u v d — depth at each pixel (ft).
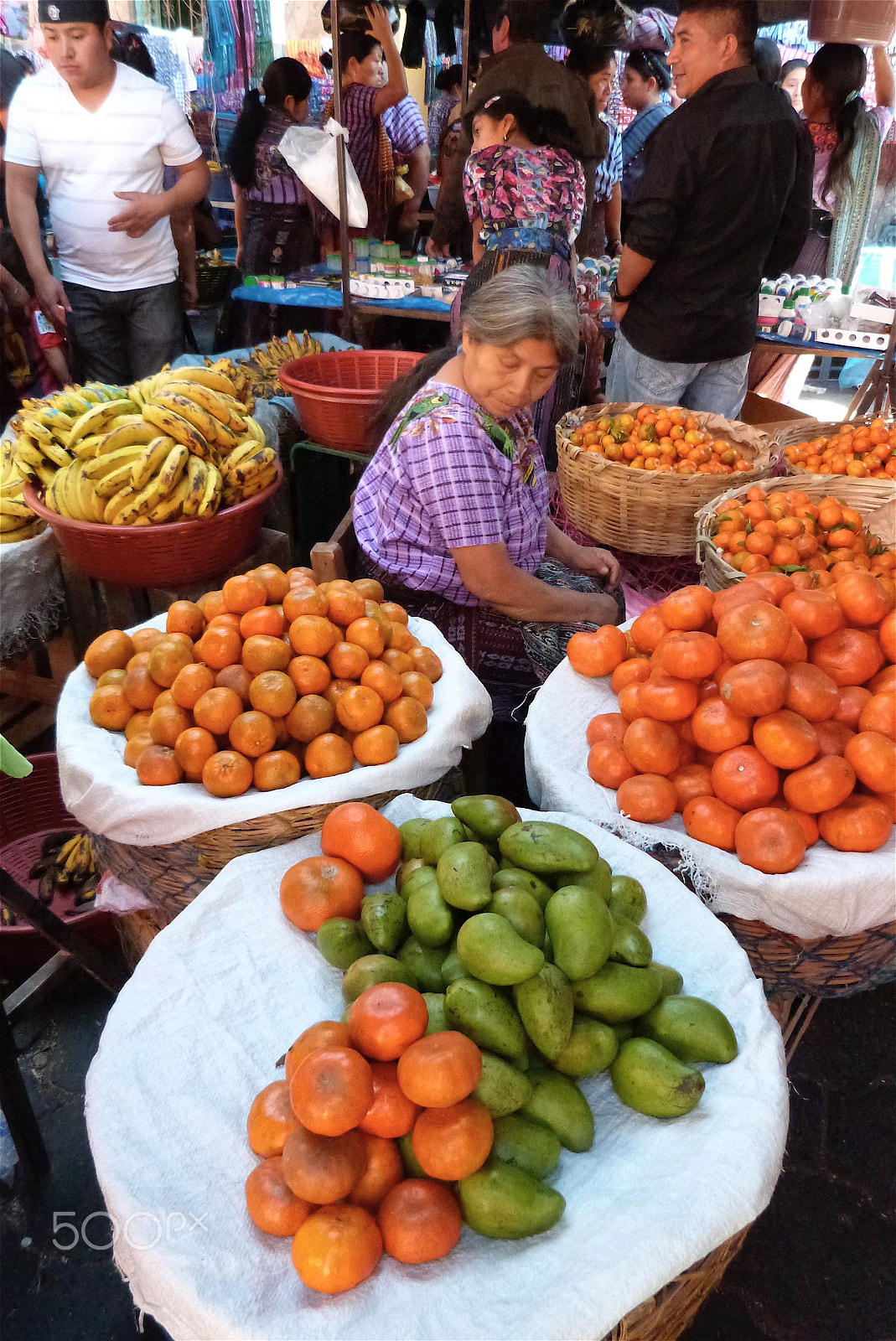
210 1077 3.95
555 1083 3.78
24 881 7.75
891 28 13.85
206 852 5.20
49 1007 6.97
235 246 22.77
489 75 10.40
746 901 4.60
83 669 6.23
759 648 4.86
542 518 8.11
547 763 5.49
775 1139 3.61
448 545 7.06
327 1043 3.59
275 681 5.31
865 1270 5.49
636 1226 3.27
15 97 11.26
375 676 5.49
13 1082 5.29
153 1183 3.51
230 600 5.83
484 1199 3.32
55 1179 5.76
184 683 5.36
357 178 16.02
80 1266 5.34
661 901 4.67
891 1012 7.31
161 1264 3.25
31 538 8.84
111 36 11.00
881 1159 6.15
